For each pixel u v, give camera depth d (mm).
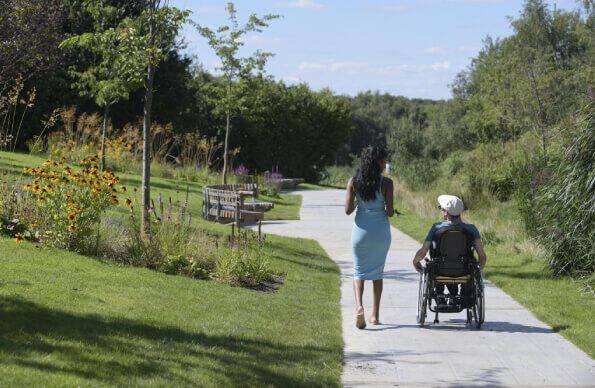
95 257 11062
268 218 25484
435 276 9281
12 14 25484
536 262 14531
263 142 53594
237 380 6230
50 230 11211
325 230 21734
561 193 12695
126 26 13195
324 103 64062
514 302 10992
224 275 11469
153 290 9508
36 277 8828
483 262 9258
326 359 7520
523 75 31547
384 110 136875
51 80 33531
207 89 31141
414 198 30328
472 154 33531
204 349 7059
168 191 24469
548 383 6910
